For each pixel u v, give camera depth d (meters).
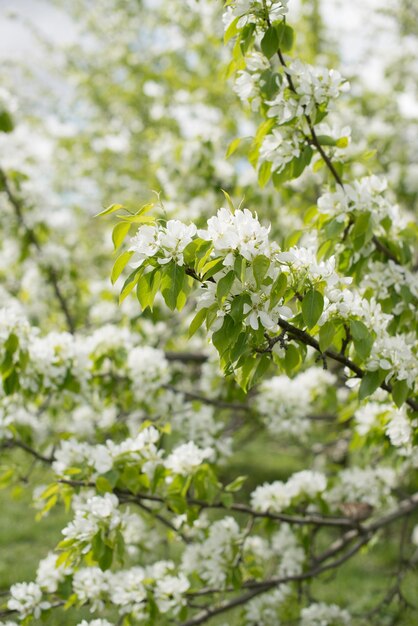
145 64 10.86
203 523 3.35
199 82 7.87
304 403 4.15
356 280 2.67
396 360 2.16
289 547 3.79
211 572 3.10
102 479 2.56
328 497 3.96
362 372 2.19
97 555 2.41
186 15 8.55
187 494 3.03
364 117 6.79
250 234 1.66
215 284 1.70
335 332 2.00
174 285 1.67
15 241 5.55
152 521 3.51
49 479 4.22
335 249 2.64
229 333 1.72
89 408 4.44
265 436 6.58
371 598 5.29
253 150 2.58
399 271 2.62
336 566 3.66
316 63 7.65
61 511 7.45
